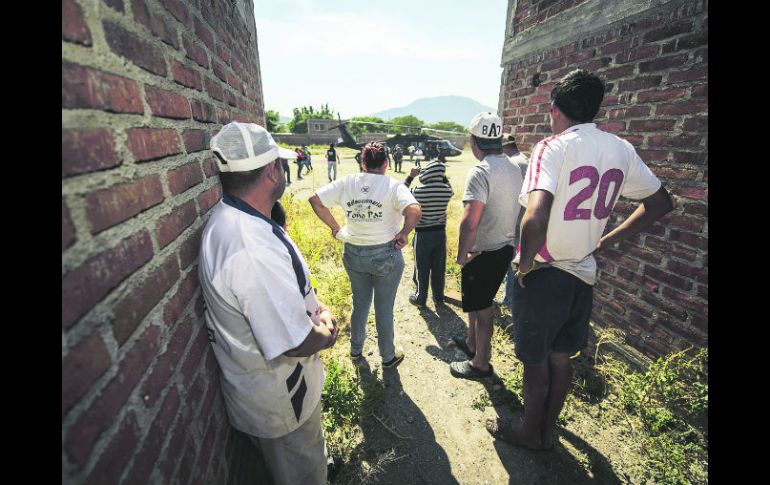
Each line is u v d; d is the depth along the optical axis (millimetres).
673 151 2146
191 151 1127
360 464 1960
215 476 1129
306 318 1068
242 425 1237
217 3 1620
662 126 2189
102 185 641
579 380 2463
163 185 899
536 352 1722
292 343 1026
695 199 2057
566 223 1509
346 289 3883
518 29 3408
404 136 27750
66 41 569
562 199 1485
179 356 938
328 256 5133
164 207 899
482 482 1875
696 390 2055
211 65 1443
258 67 3178
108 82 673
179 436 907
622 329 2619
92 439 589
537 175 1474
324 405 2277
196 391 1035
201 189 1208
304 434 1331
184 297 999
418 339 3133
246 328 1069
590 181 1461
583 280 1647
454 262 4777
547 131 3092
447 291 3979
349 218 2299
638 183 1600
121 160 707
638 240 2447
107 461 621
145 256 785
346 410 2213
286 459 1325
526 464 1954
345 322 3322
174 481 861
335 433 2141
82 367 573
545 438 1970
